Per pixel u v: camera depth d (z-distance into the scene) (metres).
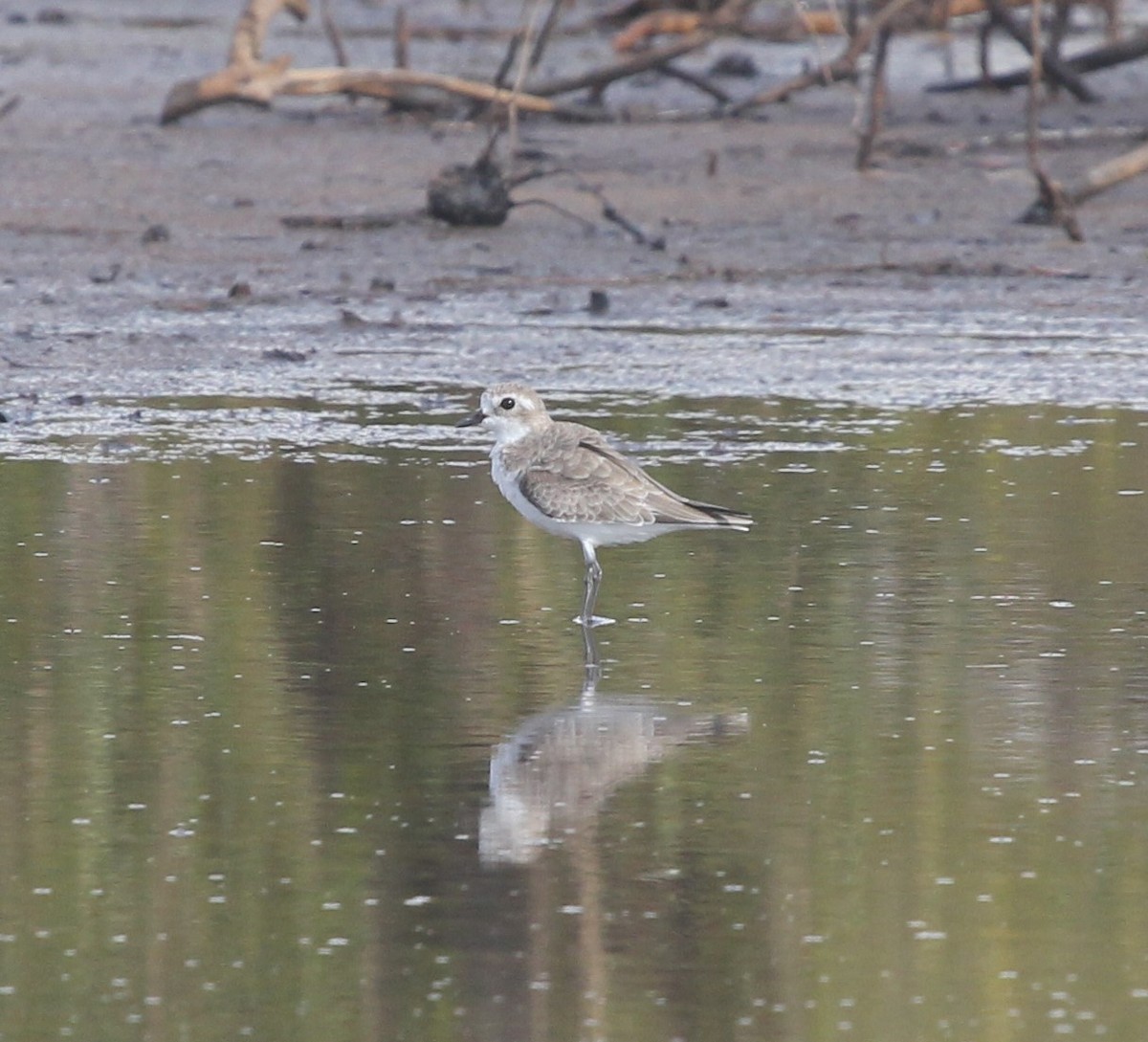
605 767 9.91
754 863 8.80
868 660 11.62
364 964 7.89
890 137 31.17
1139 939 8.09
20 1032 7.39
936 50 43.09
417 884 8.59
